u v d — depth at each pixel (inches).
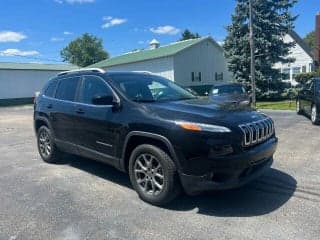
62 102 263.0
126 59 1588.3
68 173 259.1
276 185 219.8
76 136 248.2
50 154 284.0
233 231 161.6
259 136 189.6
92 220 177.6
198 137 174.7
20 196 213.8
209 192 208.4
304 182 224.7
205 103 209.6
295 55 1578.5
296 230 160.7
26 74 1658.5
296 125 473.1
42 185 233.6
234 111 196.1
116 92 217.8
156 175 192.2
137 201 201.3
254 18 1076.5
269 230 161.5
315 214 177.2
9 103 1464.1
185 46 1418.6
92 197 209.0
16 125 584.1
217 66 1589.6
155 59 1422.2
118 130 208.8
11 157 321.7
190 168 177.3
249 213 180.7
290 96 1079.6
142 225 170.7
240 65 1114.7
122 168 213.6
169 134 182.1
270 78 1086.4
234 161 173.8
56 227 170.9
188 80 1437.0
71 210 190.5
